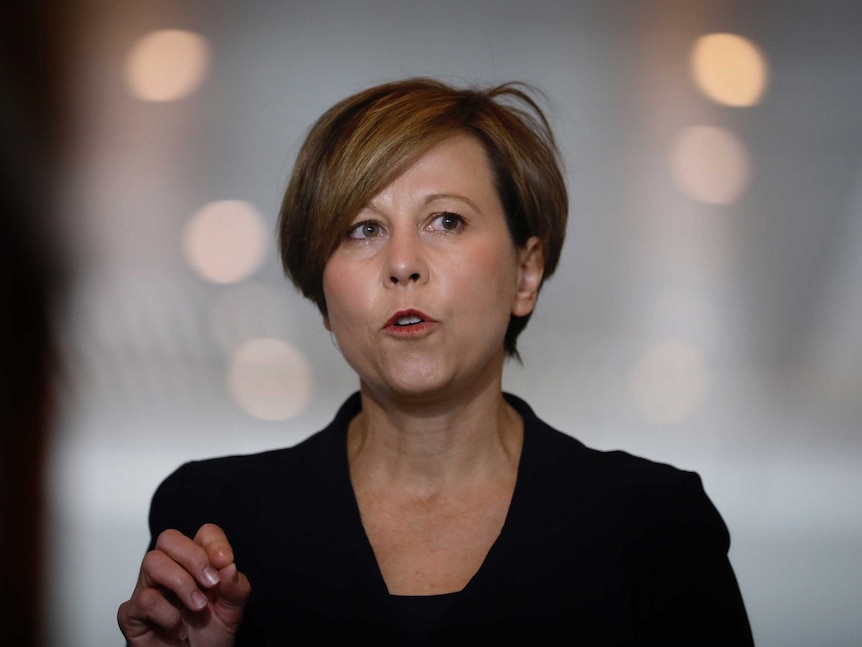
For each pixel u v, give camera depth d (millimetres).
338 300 3529
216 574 3078
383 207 3465
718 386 7562
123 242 7977
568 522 3562
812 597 7180
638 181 7773
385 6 7891
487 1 7867
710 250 7695
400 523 3674
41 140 8031
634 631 3482
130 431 7738
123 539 7570
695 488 3748
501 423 3914
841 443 7477
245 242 7898
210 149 7969
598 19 7883
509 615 3377
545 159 3822
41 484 7641
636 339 7637
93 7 8055
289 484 3812
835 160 7801
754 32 7879
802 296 7719
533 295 3895
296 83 7941
